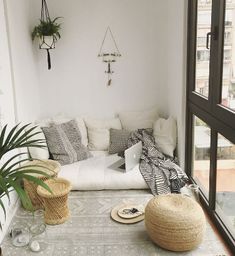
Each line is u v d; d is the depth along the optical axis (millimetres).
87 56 4039
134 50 4035
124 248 2324
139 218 2662
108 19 3945
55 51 4004
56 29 3725
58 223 2625
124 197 3049
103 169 3363
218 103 2463
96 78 4105
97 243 2381
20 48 3328
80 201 2984
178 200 2445
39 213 2773
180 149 3553
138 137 3738
